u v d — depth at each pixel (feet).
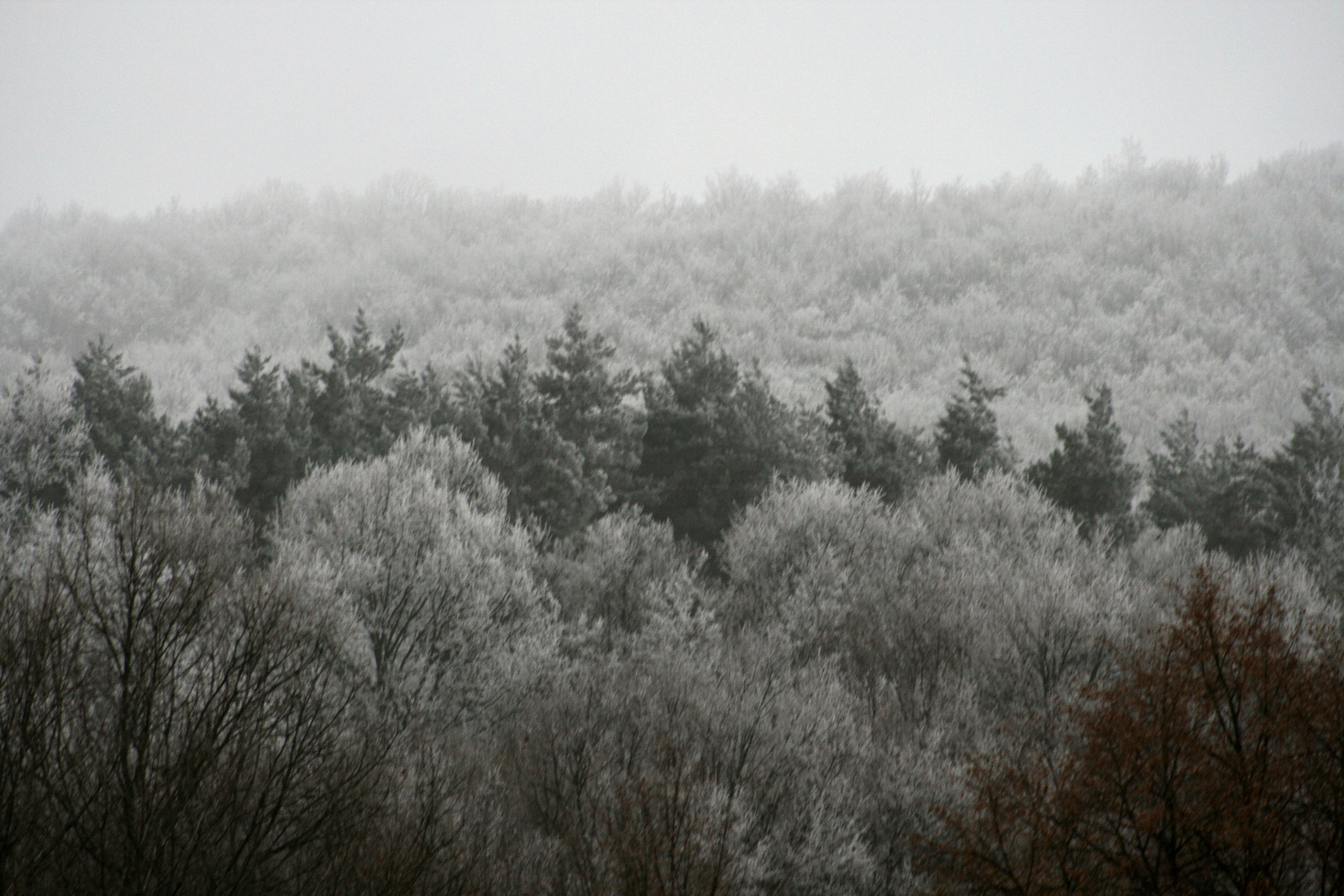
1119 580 68.64
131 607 28.45
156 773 25.88
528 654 55.01
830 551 72.90
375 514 60.49
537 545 77.92
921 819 43.75
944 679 59.00
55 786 25.39
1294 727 35.14
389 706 47.44
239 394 89.86
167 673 29.04
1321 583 88.07
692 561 82.07
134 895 23.27
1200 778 35.12
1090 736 38.99
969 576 72.18
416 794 33.40
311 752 29.45
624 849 35.86
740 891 36.50
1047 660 59.82
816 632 66.33
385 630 53.36
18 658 26.04
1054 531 85.56
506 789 43.55
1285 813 34.35
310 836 26.86
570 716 47.57
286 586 39.47
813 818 41.91
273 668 30.27
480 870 33.14
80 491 57.41
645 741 45.93
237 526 68.90
